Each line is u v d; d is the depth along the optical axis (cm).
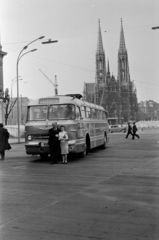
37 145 1475
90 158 1619
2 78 4966
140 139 3519
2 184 920
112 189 819
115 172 1122
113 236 470
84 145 1652
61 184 905
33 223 538
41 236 474
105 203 671
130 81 15850
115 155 1755
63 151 1409
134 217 565
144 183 899
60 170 1202
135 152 1925
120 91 15562
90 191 798
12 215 589
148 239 456
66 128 1479
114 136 4612
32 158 1717
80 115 1591
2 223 540
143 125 9638
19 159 1662
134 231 491
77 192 789
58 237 468
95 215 581
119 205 652
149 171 1134
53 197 736
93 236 471
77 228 508
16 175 1091
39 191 810
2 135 1628
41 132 1479
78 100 1628
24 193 788
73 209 625
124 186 857
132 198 713
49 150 1470
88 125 1766
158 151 1978
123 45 15900
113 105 15588
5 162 1518
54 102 1527
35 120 1522
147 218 558
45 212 606
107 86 15625
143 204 659
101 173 1105
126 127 7188
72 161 1502
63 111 1510
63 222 541
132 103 15750
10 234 485
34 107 1544
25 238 467
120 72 15850
